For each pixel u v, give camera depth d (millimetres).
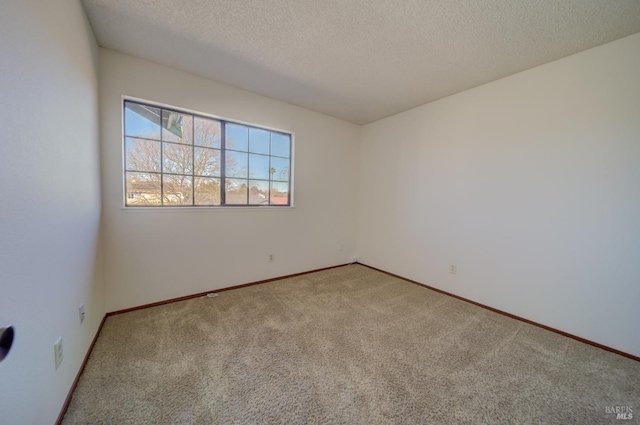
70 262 1317
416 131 3314
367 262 4074
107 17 1709
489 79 2506
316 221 3689
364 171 4121
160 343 1807
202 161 2709
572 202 2059
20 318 859
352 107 3357
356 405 1303
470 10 1595
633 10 1540
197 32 1874
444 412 1274
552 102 2150
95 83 1897
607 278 1899
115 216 2184
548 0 1487
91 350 1695
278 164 3311
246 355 1695
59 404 1167
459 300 2762
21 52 868
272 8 1621
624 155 1818
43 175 1024
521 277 2357
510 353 1795
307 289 2980
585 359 1748
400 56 2143
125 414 1213
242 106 2850
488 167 2586
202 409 1255
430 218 3154
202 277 2703
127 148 2289
